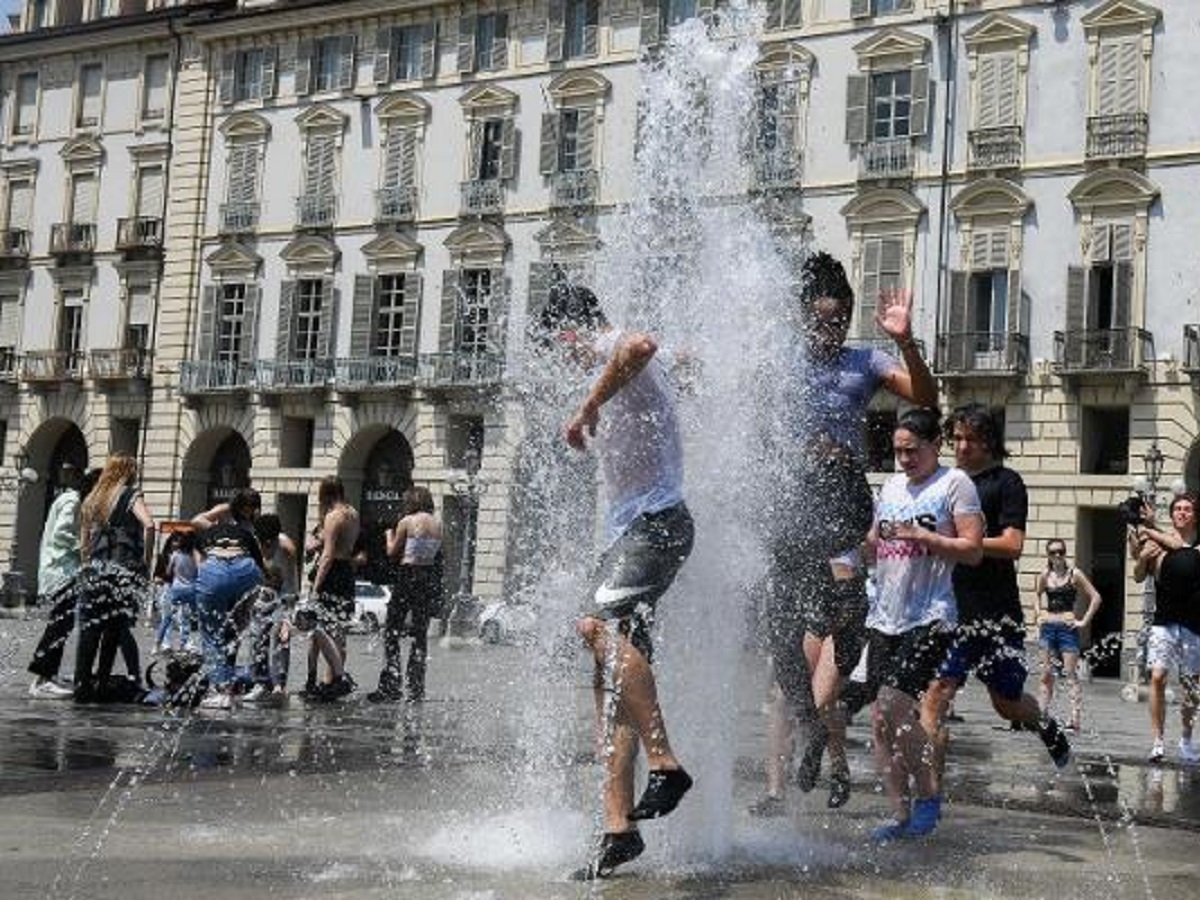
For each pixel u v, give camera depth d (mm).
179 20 45438
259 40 44562
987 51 33719
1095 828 5918
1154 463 29750
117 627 10719
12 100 49375
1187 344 31062
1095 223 32281
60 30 47688
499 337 39469
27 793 5758
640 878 4266
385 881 4125
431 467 39969
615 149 38406
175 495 44375
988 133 33406
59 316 47688
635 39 38312
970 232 33594
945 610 5652
